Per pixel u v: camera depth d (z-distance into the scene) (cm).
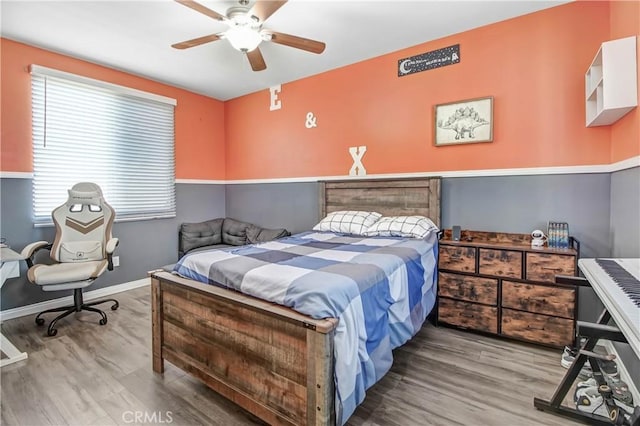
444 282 276
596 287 143
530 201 271
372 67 350
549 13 258
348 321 142
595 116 219
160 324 207
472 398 184
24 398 184
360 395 145
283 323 143
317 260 202
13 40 298
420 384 197
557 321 231
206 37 240
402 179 328
